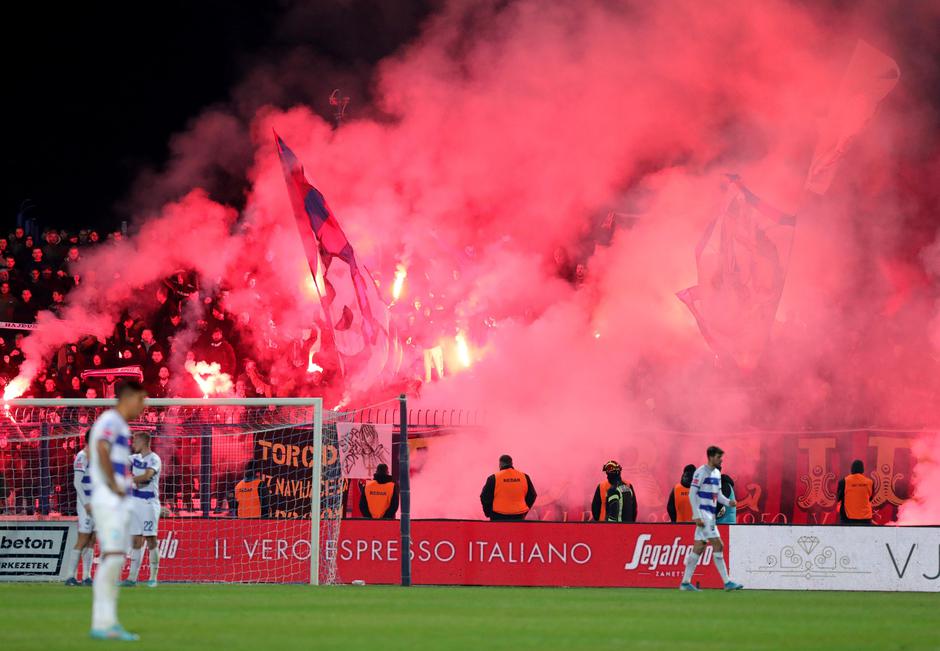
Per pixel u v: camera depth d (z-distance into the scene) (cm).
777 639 899
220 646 792
